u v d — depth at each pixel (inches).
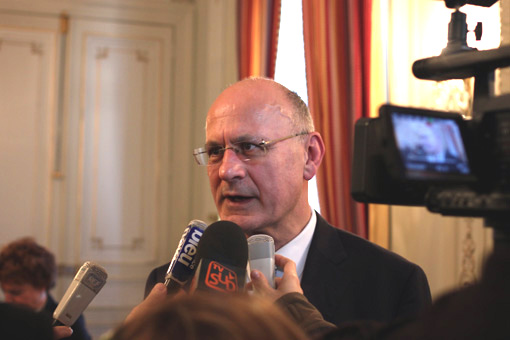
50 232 212.8
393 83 111.8
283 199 63.3
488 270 21.9
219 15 195.5
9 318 27.1
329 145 123.4
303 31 134.3
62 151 214.5
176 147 220.1
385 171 37.8
